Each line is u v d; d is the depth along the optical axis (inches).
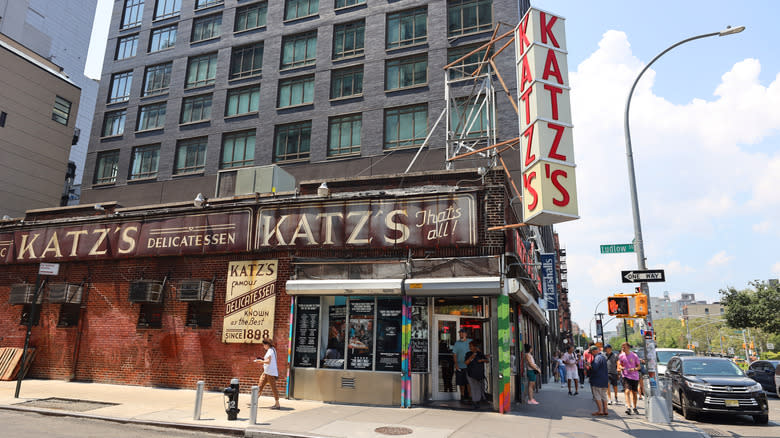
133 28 1416.1
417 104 1031.6
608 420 439.8
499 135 940.0
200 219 613.3
